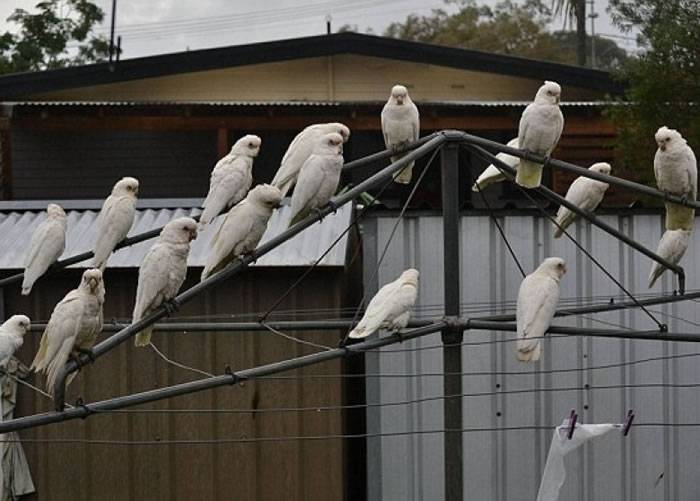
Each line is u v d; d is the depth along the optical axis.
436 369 11.93
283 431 11.77
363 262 12.03
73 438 11.80
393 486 11.92
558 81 20.66
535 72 20.69
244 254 8.88
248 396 11.75
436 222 11.98
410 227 11.98
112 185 20.31
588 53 46.31
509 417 11.98
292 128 18.62
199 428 11.79
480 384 11.98
